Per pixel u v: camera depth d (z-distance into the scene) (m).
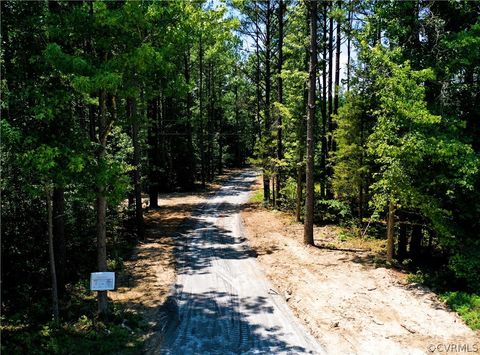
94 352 8.70
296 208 22.80
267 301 11.84
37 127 8.84
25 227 12.02
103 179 9.10
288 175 24.61
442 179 11.89
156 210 26.09
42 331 9.30
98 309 10.20
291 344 9.34
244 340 9.56
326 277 13.34
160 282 13.20
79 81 7.82
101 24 8.53
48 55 8.04
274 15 25.92
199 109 36.81
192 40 10.16
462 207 12.71
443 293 11.88
